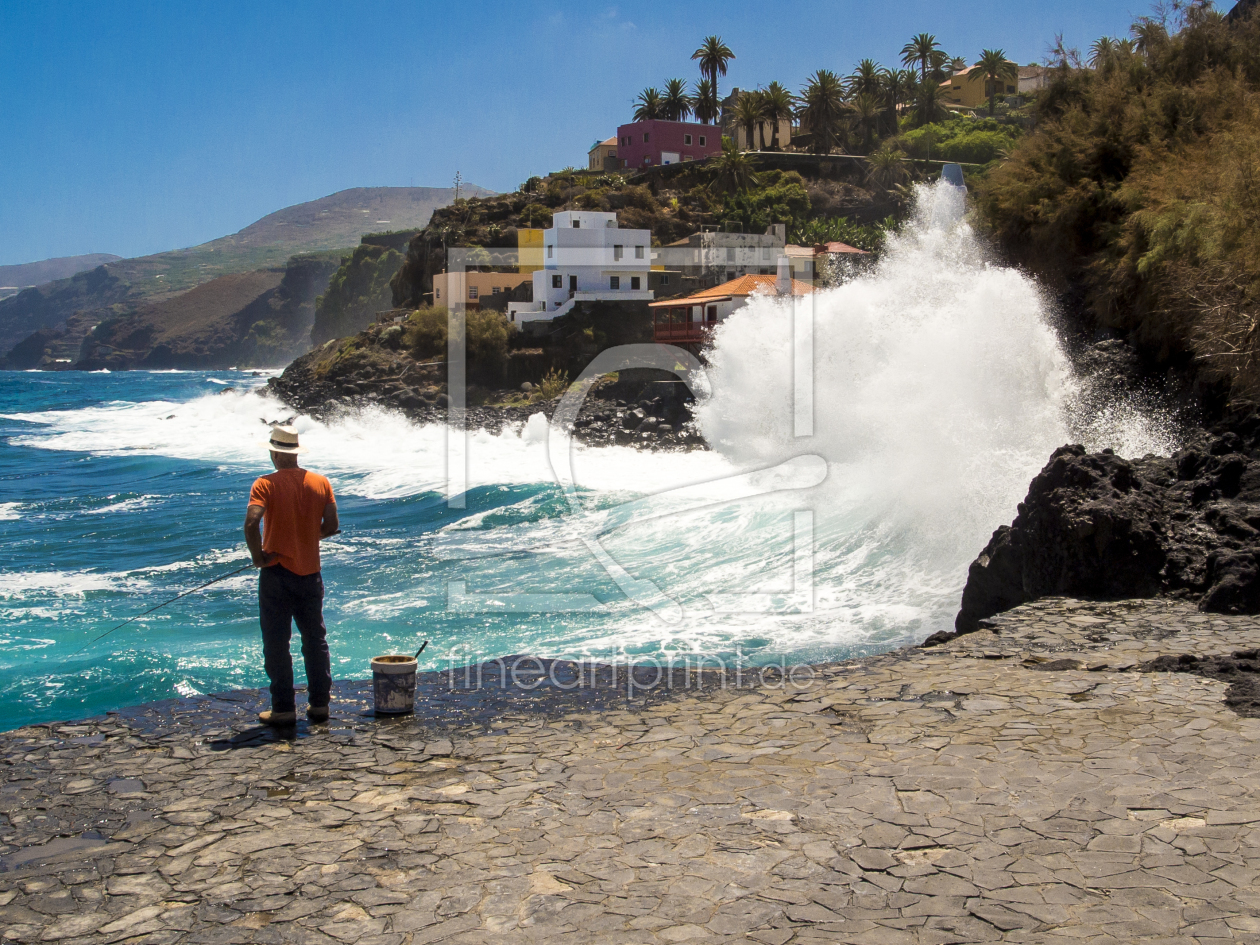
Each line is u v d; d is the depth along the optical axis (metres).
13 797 4.41
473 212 77.25
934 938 2.82
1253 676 5.35
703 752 4.77
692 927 2.97
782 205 71.50
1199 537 7.63
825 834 3.63
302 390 59.75
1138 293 14.89
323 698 5.66
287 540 5.50
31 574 13.72
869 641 8.69
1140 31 19.83
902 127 96.62
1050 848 3.38
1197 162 14.75
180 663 8.82
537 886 3.33
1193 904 2.93
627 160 92.31
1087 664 5.85
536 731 5.33
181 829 3.99
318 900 3.29
